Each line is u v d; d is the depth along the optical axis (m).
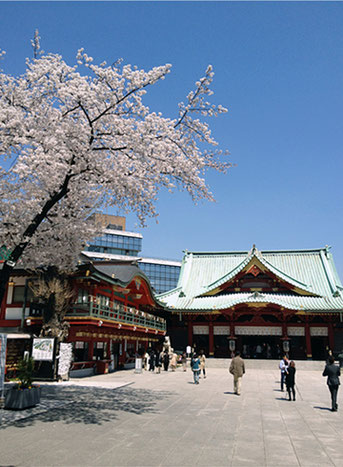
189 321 51.47
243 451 9.26
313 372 38.66
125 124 14.72
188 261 63.72
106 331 33.16
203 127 15.37
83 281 29.36
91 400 16.22
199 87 14.46
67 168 13.83
